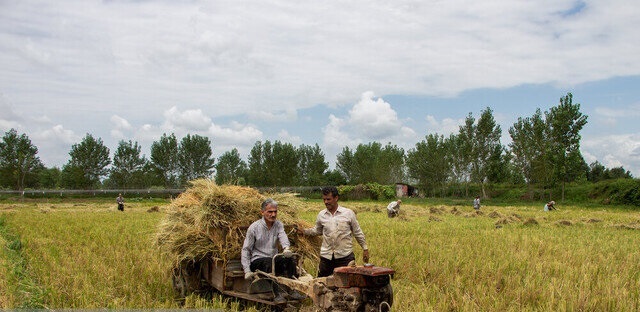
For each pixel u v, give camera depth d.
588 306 7.32
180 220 8.52
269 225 7.55
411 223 22.44
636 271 10.32
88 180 76.38
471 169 64.75
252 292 7.56
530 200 60.16
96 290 8.24
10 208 40.59
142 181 78.25
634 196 51.00
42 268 10.30
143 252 12.07
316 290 6.19
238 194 8.57
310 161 86.06
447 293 7.99
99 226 20.80
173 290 8.75
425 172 70.00
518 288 8.25
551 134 55.31
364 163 80.38
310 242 8.71
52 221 24.09
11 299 7.73
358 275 5.65
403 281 9.44
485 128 63.56
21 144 73.06
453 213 33.34
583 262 11.12
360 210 36.09
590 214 34.66
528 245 14.03
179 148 79.38
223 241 7.93
